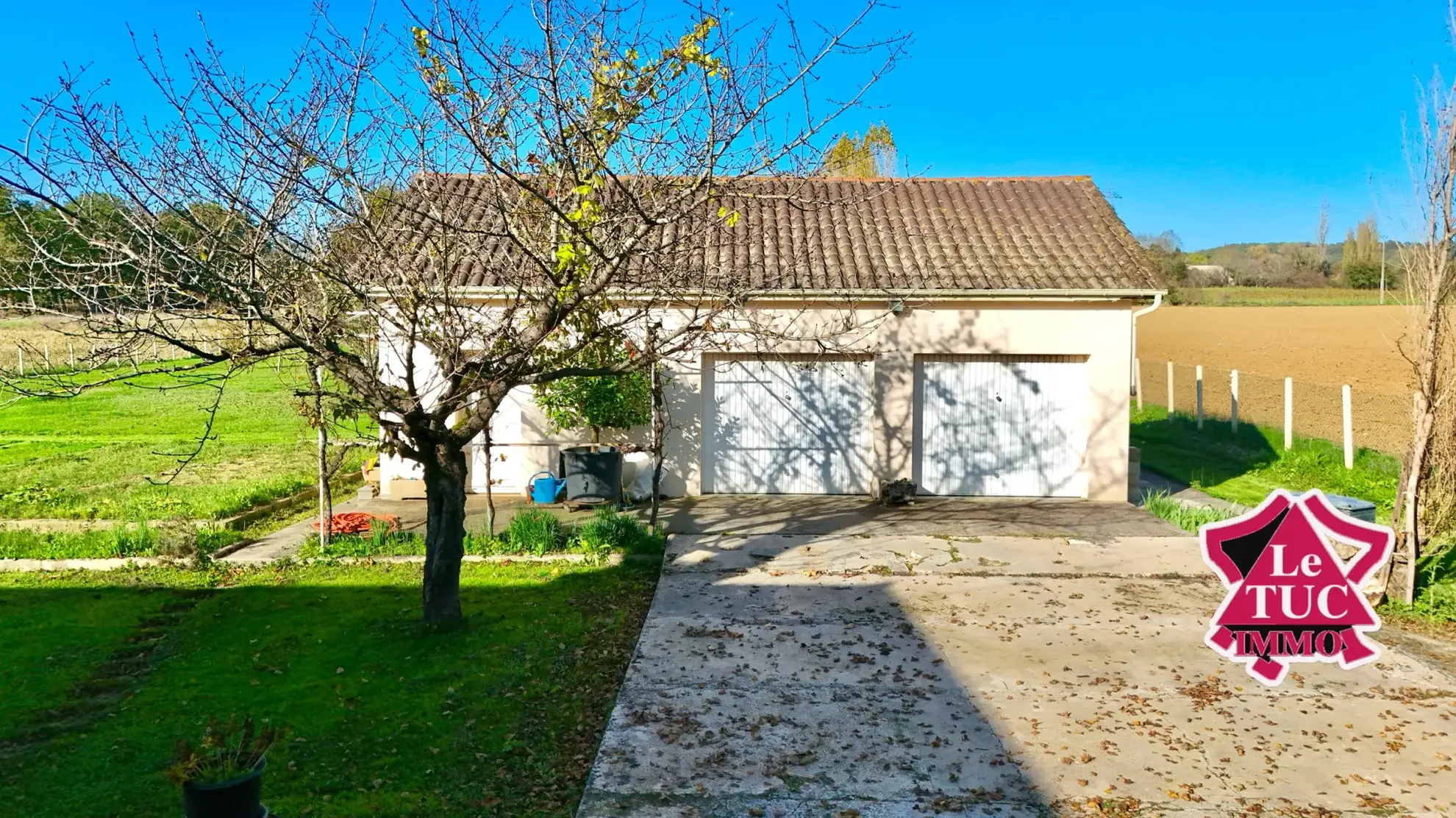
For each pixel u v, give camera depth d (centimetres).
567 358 788
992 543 1071
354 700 645
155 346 744
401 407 707
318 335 653
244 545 1047
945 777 541
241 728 594
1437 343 830
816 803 513
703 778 540
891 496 1286
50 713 623
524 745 583
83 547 1000
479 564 991
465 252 816
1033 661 718
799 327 1302
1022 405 1351
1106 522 1182
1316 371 2816
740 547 1051
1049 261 1354
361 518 1103
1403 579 840
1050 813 504
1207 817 498
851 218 1495
